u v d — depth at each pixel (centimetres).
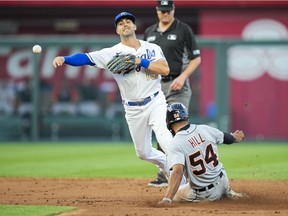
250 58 7750
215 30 8194
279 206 2444
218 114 7050
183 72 3203
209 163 2453
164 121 2816
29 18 8725
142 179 3544
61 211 2322
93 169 4231
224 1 8088
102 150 5956
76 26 8700
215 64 7062
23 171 4156
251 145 6544
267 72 7738
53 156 5334
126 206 2453
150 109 2839
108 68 2784
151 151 2975
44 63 7912
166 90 3284
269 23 8175
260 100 7769
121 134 7731
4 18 8694
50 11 8575
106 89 7906
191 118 7400
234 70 7781
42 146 6681
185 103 3272
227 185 2533
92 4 8312
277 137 7738
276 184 3125
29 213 2300
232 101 7788
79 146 6638
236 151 5381
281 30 8162
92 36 8669
